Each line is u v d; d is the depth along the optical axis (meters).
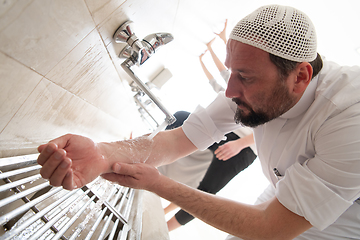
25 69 0.37
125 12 0.57
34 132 0.53
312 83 0.71
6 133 0.43
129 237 0.62
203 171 1.90
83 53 0.51
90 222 0.61
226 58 0.66
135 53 0.70
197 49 1.92
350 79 0.67
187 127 0.87
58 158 0.37
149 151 0.72
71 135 0.47
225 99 0.90
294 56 0.57
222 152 1.61
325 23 2.07
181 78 2.56
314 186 0.58
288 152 0.77
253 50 0.58
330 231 0.82
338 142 0.59
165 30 1.00
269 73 0.59
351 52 2.28
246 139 1.62
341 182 0.57
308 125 0.69
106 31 0.57
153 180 0.58
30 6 0.29
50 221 0.42
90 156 0.49
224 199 0.65
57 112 0.59
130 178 0.56
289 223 0.60
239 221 0.60
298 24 0.58
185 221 1.75
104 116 1.06
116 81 0.95
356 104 0.61
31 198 0.51
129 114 1.72
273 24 0.57
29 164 0.49
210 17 1.37
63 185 0.41
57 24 0.36
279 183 0.67
